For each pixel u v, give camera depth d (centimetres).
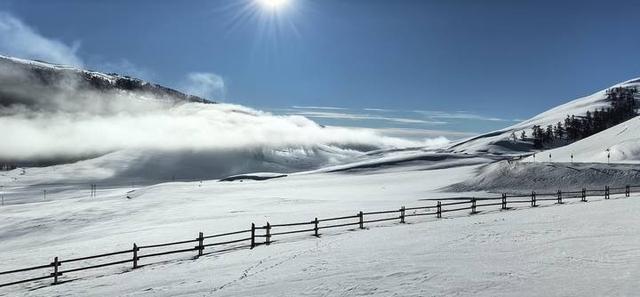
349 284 1332
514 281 1244
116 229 4428
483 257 1558
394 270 1449
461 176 9212
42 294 1628
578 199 4734
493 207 4084
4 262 2616
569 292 1122
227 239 2944
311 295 1262
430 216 3400
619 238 1750
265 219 3947
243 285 1438
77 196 19938
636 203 3108
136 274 1844
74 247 3047
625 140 10225
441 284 1260
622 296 1070
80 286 1695
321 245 2109
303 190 10262
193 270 1794
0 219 6806
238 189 10981
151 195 9794
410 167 18112
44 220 6322
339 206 5162
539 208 3325
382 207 4803
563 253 1543
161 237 3250
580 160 10006
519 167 7988
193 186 12531
